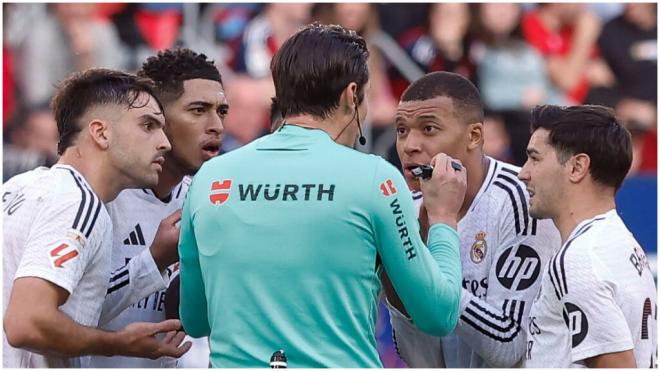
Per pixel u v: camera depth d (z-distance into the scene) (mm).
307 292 11219
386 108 28672
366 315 11438
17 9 29281
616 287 12219
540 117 13367
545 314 12750
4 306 13125
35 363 13656
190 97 14570
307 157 11516
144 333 13273
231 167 11711
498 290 13906
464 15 29297
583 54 30031
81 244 12586
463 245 14156
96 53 29531
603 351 12078
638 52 30281
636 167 29891
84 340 12641
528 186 13391
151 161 13477
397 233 11336
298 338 11195
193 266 12172
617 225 12797
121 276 13602
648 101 30141
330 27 12023
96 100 13383
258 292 11297
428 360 14688
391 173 11508
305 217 11273
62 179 13055
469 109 14016
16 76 29047
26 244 12750
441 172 12633
